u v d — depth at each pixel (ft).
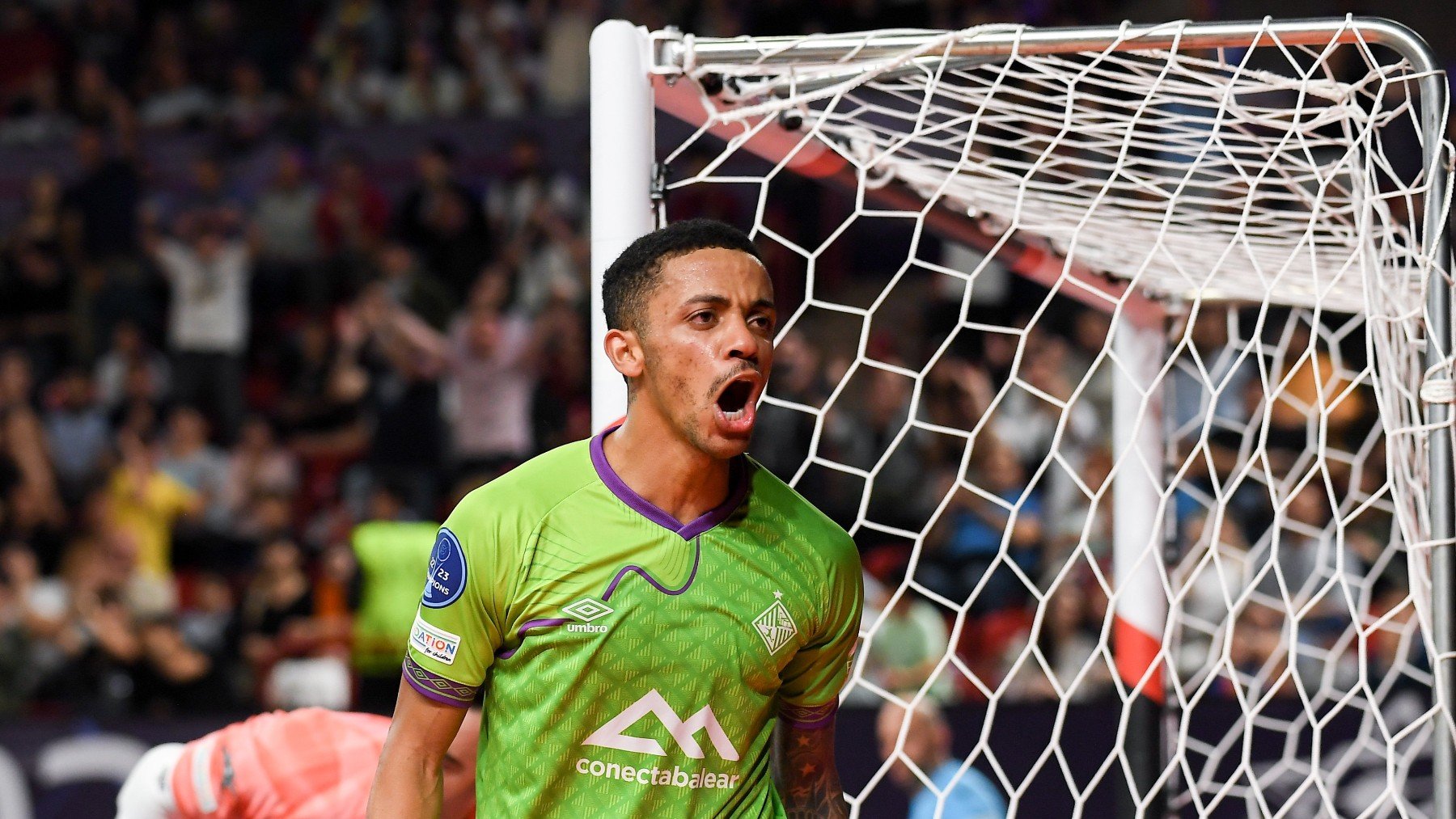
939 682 31.32
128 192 53.16
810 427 38.37
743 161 45.39
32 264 52.29
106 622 37.09
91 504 43.29
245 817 16.80
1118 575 20.84
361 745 16.80
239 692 35.06
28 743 31.73
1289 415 34.53
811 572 11.27
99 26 62.18
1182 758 17.01
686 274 10.49
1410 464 14.58
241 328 50.11
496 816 11.08
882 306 45.93
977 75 16.28
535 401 42.55
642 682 10.82
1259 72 13.73
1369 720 24.90
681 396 10.45
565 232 47.21
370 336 46.37
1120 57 15.06
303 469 46.06
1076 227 16.48
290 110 56.54
